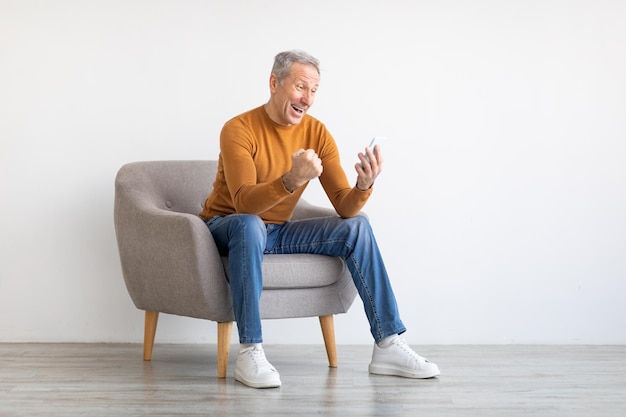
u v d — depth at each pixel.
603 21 3.66
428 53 3.66
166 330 3.63
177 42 3.64
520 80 3.66
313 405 2.39
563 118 3.66
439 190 3.66
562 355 3.35
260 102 3.66
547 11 3.66
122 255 3.09
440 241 3.67
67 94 3.62
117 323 3.64
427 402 2.45
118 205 3.08
